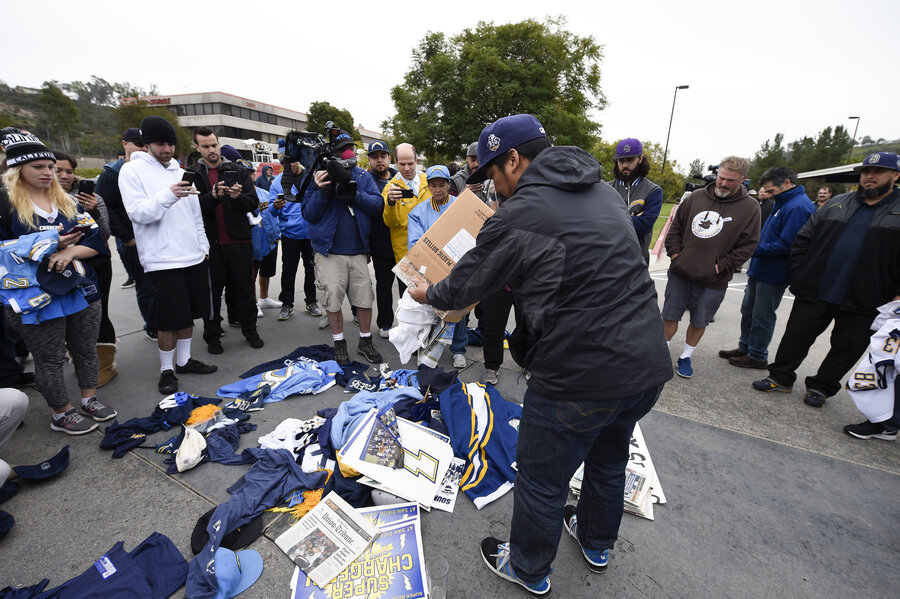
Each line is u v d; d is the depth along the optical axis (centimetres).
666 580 172
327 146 308
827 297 291
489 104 2052
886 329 259
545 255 126
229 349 380
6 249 213
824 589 170
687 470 238
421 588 162
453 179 402
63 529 185
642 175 350
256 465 221
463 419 250
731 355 399
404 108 2372
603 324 125
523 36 2130
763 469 240
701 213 331
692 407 305
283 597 158
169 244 286
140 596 154
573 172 130
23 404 200
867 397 265
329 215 322
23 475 206
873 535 197
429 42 2402
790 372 325
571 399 130
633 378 127
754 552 186
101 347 308
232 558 166
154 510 197
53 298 229
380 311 411
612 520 164
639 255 133
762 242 353
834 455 254
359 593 159
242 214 354
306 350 367
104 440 239
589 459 164
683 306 349
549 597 163
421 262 226
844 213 282
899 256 262
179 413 262
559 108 2059
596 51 2200
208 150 339
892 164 256
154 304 379
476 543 187
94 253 248
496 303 301
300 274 670
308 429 253
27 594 153
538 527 146
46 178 229
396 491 203
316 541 179
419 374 295
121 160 366
